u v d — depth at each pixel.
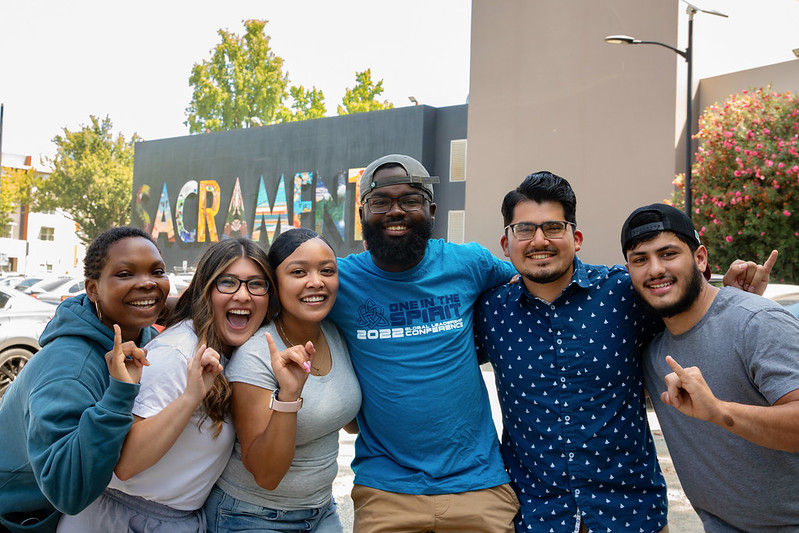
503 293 2.84
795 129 12.82
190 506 2.36
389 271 2.82
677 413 2.38
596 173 16.27
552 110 16.94
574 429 2.63
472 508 2.62
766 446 2.02
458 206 25.97
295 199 30.41
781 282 12.65
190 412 2.12
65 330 2.21
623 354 2.62
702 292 2.34
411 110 26.81
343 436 6.77
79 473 1.94
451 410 2.71
